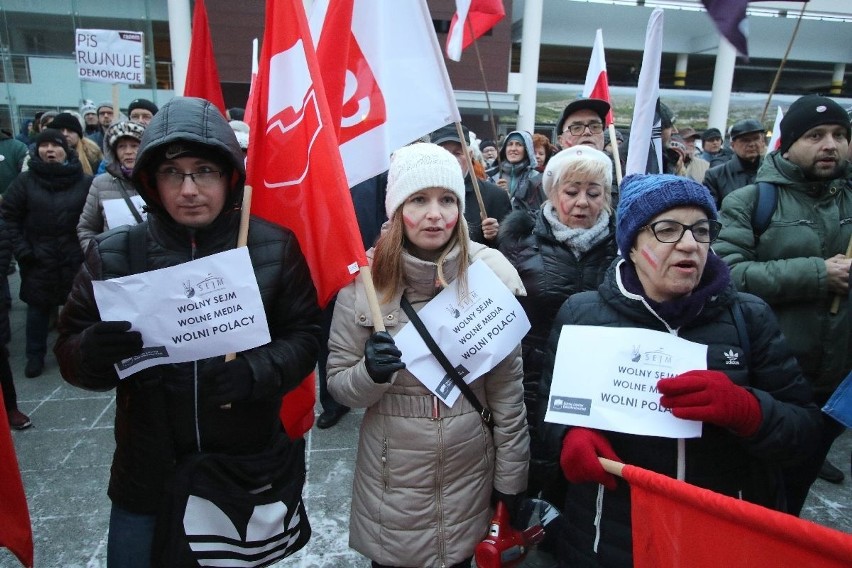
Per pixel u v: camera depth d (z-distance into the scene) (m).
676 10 20.58
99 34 6.58
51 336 5.65
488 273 1.88
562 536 1.77
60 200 4.57
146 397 1.61
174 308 1.54
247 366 1.56
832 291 2.34
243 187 1.71
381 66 2.37
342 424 3.92
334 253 1.78
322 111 1.79
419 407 1.79
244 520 1.62
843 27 18.80
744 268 2.44
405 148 1.84
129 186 4.21
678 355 1.52
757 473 1.60
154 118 1.57
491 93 19.33
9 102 15.48
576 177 2.40
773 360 1.58
